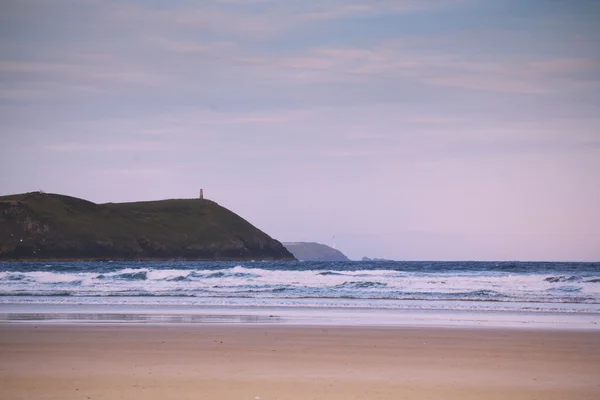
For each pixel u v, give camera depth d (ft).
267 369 74.95
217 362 79.56
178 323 123.54
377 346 92.94
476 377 70.74
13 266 612.29
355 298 189.78
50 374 71.61
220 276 249.14
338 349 90.38
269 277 243.19
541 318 136.05
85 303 173.58
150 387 64.90
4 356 83.97
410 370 74.84
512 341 98.48
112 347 91.66
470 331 110.63
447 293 198.08
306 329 112.98
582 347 92.94
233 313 145.59
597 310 153.48
